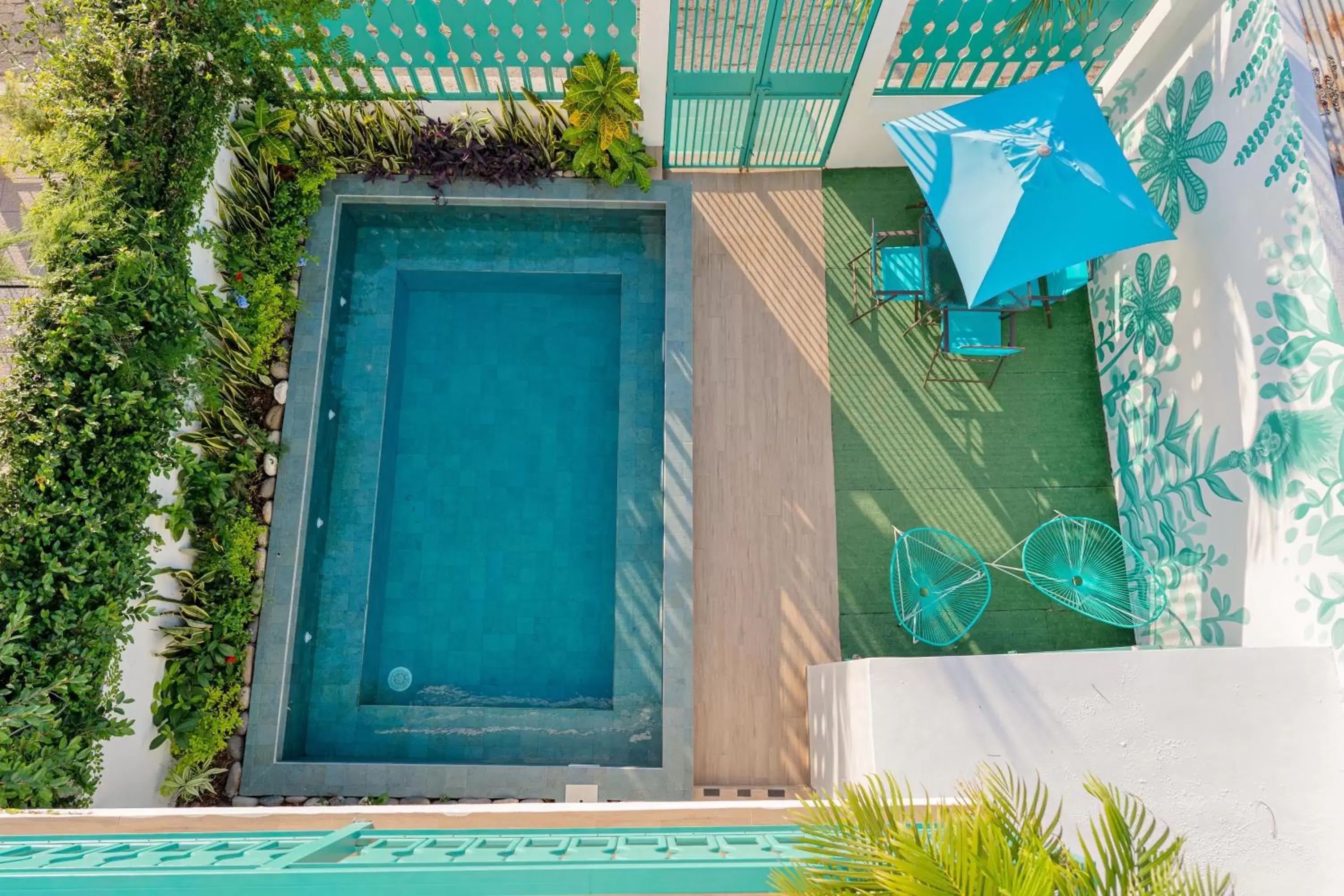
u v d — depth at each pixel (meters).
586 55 6.79
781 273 7.72
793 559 7.12
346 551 6.90
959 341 6.87
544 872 2.70
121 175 5.18
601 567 7.12
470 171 7.21
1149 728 4.68
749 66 6.82
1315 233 5.11
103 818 3.72
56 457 4.68
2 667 4.55
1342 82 5.27
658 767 6.40
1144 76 6.70
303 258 6.96
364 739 6.55
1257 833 4.59
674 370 6.97
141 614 5.29
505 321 7.64
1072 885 2.49
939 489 7.27
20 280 5.03
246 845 3.44
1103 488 7.27
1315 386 5.13
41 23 5.24
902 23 6.69
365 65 6.71
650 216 7.60
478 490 7.26
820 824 2.82
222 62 5.80
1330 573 5.03
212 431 6.32
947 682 4.74
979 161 5.91
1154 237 5.62
